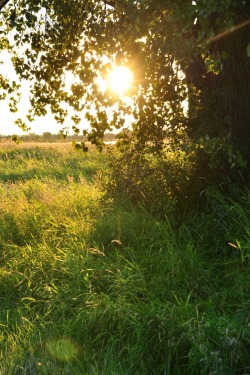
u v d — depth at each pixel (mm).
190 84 8266
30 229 9258
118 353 5270
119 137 8719
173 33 6363
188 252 6746
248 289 5750
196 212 8141
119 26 7555
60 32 8922
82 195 10977
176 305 5934
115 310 5582
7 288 7137
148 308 5562
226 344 4543
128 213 8281
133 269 6883
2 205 10742
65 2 8336
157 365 4961
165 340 4988
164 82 8133
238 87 8234
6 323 6281
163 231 7641
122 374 4863
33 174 19969
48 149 26453
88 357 5277
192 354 4668
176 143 8352
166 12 6258
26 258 7855
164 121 8312
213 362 4422
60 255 7793
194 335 4895
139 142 8508
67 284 6676
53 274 7176
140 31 6688
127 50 7457
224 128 8195
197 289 6203
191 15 5895
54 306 6309
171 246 6883
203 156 8312
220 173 8250
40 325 6027
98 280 6688
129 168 8688
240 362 4469
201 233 7547
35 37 9461
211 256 7168
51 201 10953
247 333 4594
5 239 9133
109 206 8875
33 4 8484
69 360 5301
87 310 5883
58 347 5461
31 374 5078
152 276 6578
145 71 7500
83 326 5680
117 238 7738
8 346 5676
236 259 6473
